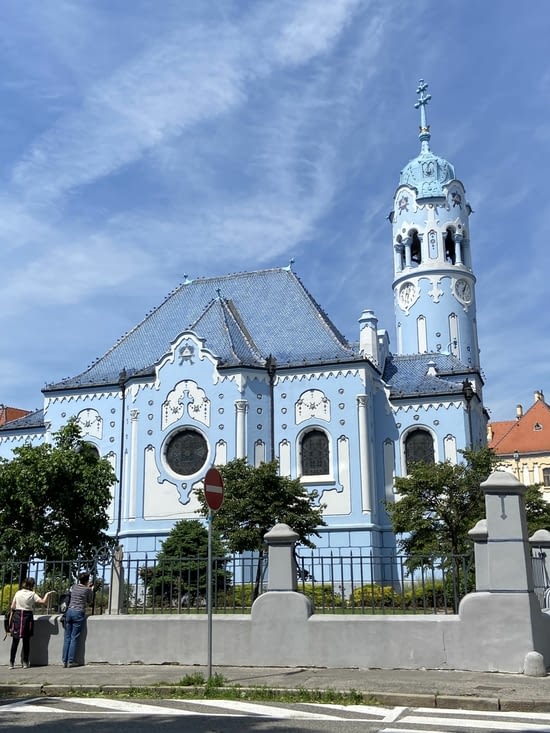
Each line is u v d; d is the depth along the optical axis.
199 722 12.55
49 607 21.42
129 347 55.50
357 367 48.00
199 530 40.12
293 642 18.44
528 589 17.20
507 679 15.95
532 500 36.34
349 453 46.97
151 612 20.41
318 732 11.62
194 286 58.56
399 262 65.56
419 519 36.75
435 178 65.44
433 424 48.97
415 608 19.00
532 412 88.50
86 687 16.08
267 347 51.97
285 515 37.38
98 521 34.94
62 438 36.72
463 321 62.84
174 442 48.44
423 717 12.82
